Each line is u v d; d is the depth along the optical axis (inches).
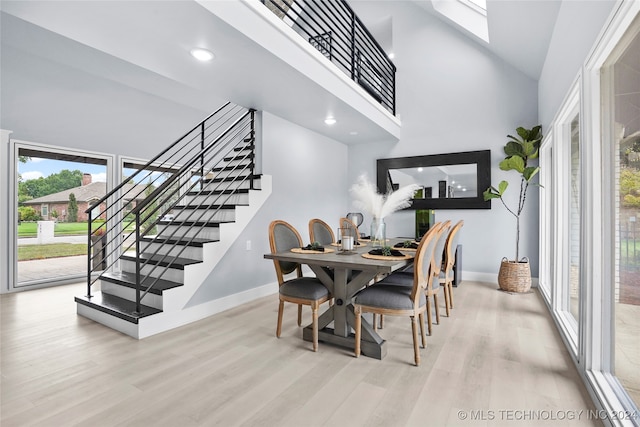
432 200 209.3
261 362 91.0
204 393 75.4
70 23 86.2
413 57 217.0
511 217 188.5
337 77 141.6
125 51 101.3
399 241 157.5
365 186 129.5
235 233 144.4
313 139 199.5
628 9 60.4
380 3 229.3
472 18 190.9
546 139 153.6
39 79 171.2
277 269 112.2
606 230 77.8
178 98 226.8
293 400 72.7
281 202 173.3
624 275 69.8
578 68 94.3
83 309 128.6
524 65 176.7
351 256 103.3
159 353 96.3
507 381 80.7
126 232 212.2
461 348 100.3
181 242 139.6
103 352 96.8
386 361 91.7
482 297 159.6
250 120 167.0
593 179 80.0
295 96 140.9
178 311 119.3
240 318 128.3
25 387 77.7
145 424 64.7
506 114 190.5
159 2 77.4
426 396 74.3
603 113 79.4
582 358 82.3
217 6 84.0
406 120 218.7
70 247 189.3
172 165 230.1
